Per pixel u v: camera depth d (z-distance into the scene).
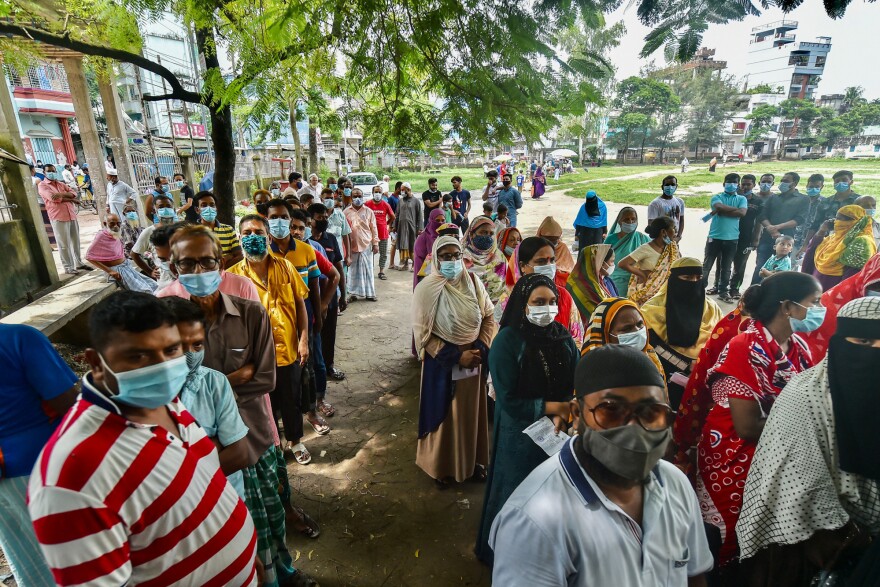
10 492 1.70
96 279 6.45
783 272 1.87
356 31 1.90
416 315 2.98
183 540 1.25
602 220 7.27
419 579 2.48
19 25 3.47
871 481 1.51
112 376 1.16
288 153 26.95
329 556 2.62
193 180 14.48
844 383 1.52
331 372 4.74
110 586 1.10
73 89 8.80
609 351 1.24
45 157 19.38
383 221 8.53
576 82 1.74
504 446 2.23
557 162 37.34
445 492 3.13
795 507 1.61
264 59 2.59
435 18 1.66
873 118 46.47
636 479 1.17
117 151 9.46
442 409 2.99
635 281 4.08
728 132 48.59
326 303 4.23
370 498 3.08
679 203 6.73
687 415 2.28
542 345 2.15
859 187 17.25
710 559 1.35
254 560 1.47
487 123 1.93
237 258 3.60
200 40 3.76
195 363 1.69
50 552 1.08
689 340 2.91
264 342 2.19
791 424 1.62
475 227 4.23
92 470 1.10
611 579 1.15
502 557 1.21
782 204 6.22
